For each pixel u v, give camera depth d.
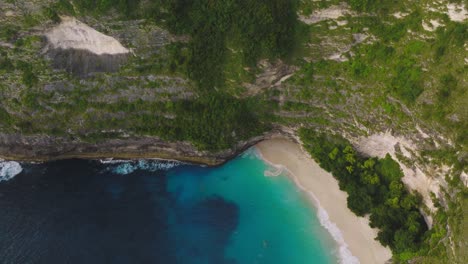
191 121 45.81
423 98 39.41
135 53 43.25
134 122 45.59
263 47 42.31
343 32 42.22
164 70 43.69
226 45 43.03
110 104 44.84
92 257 42.19
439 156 38.78
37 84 43.84
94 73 44.06
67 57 43.69
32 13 40.88
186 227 45.03
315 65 44.34
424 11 39.00
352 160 44.91
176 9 41.03
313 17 42.22
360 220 43.50
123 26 41.34
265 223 45.19
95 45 43.41
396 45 40.88
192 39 42.62
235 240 44.22
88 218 44.91
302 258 42.62
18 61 43.19
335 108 44.66
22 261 41.25
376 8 40.50
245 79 43.88
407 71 40.22
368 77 42.53
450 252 35.97
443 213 38.38
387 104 41.66
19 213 44.81
